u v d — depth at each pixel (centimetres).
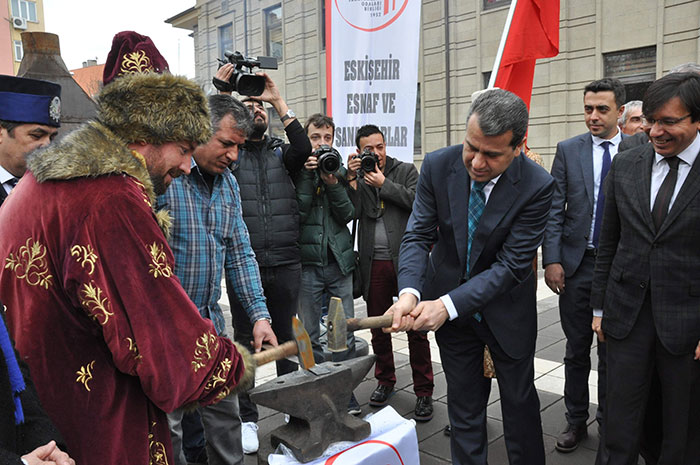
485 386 223
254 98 285
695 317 201
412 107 385
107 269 117
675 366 205
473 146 188
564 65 1010
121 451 125
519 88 353
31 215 121
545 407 321
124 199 119
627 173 218
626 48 948
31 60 330
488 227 206
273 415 323
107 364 124
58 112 213
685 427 206
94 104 132
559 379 361
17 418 101
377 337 331
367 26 381
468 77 1097
